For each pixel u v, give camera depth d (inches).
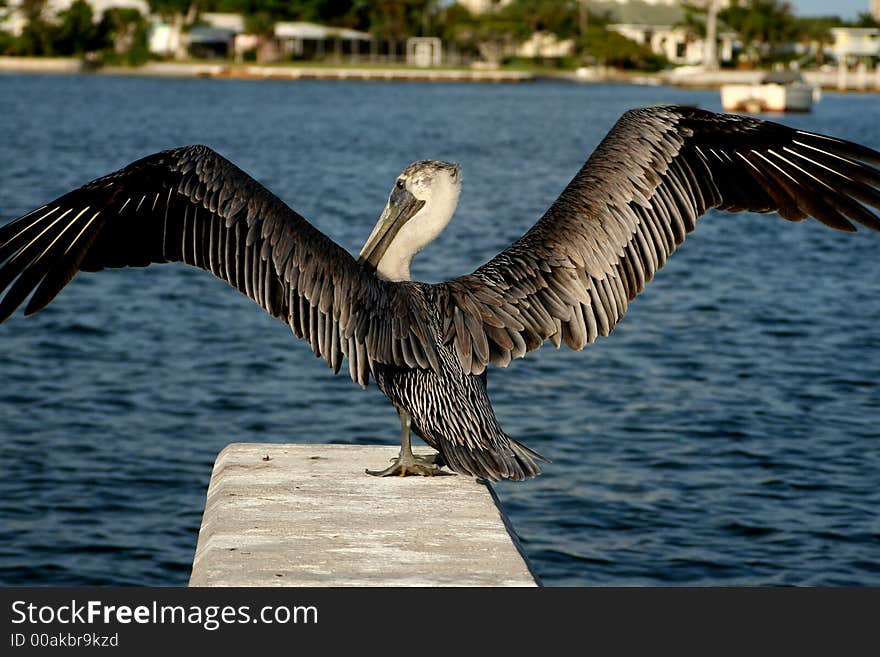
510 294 186.1
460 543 178.9
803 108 2593.5
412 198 198.1
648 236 185.5
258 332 591.8
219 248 174.2
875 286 742.5
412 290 186.1
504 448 182.5
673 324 616.7
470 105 3095.5
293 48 5064.0
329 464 216.2
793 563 323.0
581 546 333.1
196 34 4891.7
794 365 532.7
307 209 1080.2
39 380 501.7
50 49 4660.4
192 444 423.5
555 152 1755.7
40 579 315.6
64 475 390.6
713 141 186.2
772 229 1032.8
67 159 1496.1
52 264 168.2
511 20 5315.0
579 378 508.7
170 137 1921.8
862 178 180.4
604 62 5093.5
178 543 339.9
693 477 387.9
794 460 404.5
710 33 4702.3
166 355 545.3
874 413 459.2
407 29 5211.6
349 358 178.4
